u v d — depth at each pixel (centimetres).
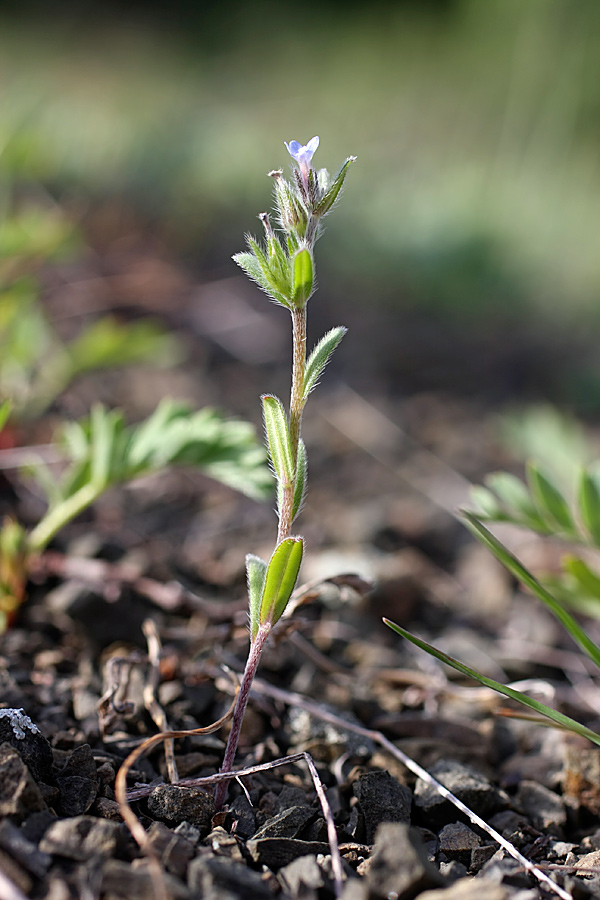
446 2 121
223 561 30
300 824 21
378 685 26
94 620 26
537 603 30
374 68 115
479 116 96
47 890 19
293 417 21
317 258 66
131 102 93
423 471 39
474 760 24
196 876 20
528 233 70
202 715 24
